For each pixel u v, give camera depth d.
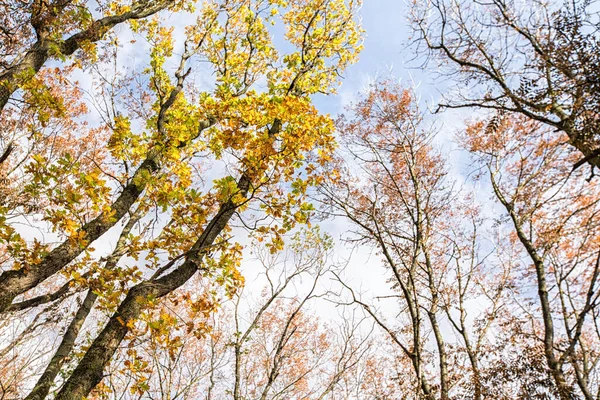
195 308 5.30
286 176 5.23
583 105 4.90
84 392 4.11
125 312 4.70
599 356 6.23
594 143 4.92
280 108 5.28
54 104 5.25
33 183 4.49
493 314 9.95
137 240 5.38
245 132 5.39
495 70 6.60
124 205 5.74
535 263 7.00
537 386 6.54
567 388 5.71
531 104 5.71
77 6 6.52
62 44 6.51
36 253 4.72
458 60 6.88
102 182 4.55
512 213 7.79
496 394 7.37
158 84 8.65
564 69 5.07
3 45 6.40
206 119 6.95
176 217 5.44
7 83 5.32
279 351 8.51
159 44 9.09
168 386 7.88
